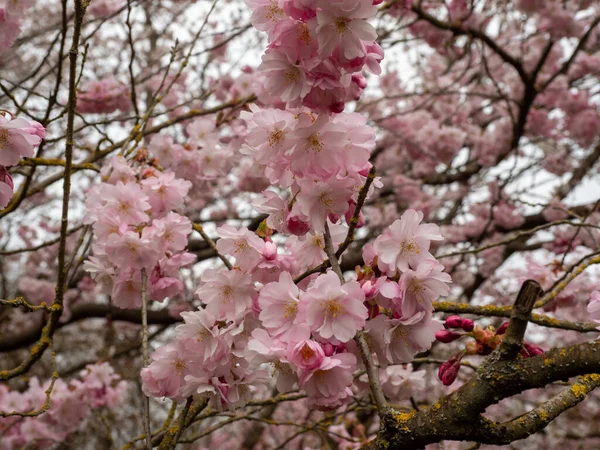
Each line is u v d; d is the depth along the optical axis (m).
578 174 6.16
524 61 6.26
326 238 1.68
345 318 1.51
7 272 7.88
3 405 4.21
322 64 1.52
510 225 5.98
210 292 1.83
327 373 1.53
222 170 3.70
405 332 1.64
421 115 6.28
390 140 6.41
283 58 1.52
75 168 2.96
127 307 2.50
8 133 1.85
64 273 2.46
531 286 1.30
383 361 1.67
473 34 4.83
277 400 2.76
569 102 5.99
